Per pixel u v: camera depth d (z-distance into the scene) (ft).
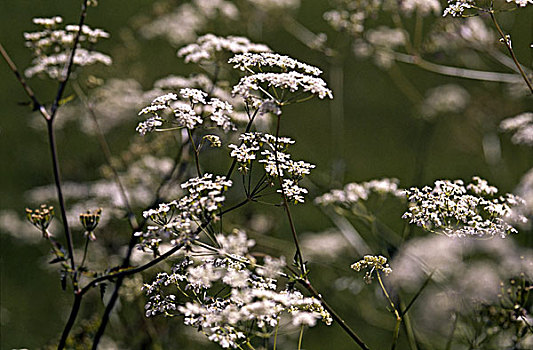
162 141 23.17
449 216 13.82
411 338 15.81
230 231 22.09
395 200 31.04
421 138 27.94
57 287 26.76
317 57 30.14
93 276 13.60
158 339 19.12
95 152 30.58
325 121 40.34
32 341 23.89
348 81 43.14
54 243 13.78
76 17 48.60
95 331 17.52
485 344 16.35
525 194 18.19
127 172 23.73
